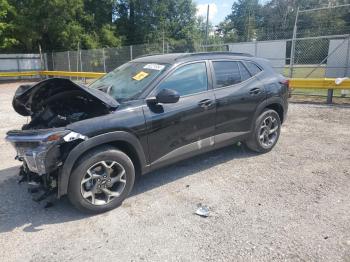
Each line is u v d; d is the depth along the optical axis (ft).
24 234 11.10
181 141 14.26
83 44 104.53
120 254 9.93
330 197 13.06
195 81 14.89
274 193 13.55
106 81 15.78
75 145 11.43
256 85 17.20
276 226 11.08
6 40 90.33
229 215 11.90
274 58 50.55
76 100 13.78
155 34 129.18
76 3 96.37
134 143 12.68
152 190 14.19
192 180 15.10
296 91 42.24
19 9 94.27
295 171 15.83
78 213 12.37
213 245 10.18
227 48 57.62
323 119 26.73
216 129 15.53
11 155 19.26
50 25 95.14
